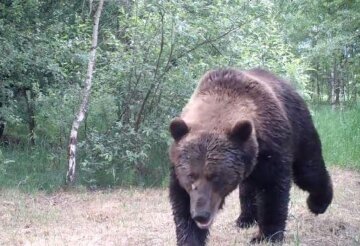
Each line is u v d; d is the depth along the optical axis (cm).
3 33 1598
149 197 1317
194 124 714
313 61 2961
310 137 933
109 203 1255
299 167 946
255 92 800
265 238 850
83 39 1620
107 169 1473
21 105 1742
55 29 1688
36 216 1126
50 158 1559
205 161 670
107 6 1723
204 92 805
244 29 1493
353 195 1284
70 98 1506
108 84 1521
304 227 998
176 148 699
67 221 1095
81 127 1585
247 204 1010
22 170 1533
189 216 752
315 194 998
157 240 939
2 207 1202
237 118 734
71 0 1859
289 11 2884
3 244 941
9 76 1627
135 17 1448
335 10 2258
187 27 1379
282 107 848
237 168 684
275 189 814
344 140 1761
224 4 1477
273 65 1538
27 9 1712
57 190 1388
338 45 2312
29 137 1808
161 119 1461
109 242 936
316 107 2817
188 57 1467
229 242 920
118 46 1495
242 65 1467
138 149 1455
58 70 1527
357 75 2431
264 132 772
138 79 1473
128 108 1498
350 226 1015
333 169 1597
